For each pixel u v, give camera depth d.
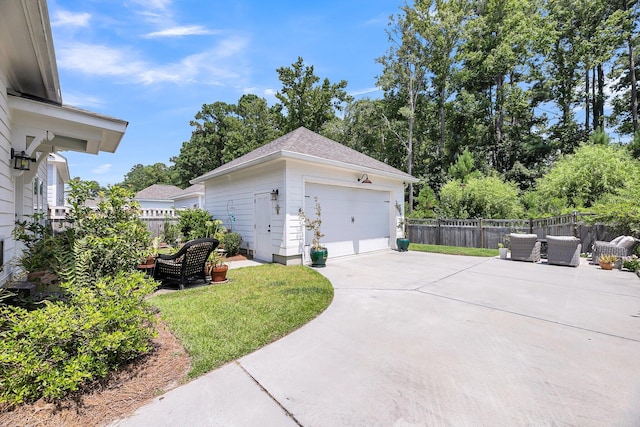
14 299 3.45
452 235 12.76
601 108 22.31
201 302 4.61
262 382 2.50
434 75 22.89
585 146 13.70
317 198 8.84
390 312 4.22
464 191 13.90
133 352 2.83
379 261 8.80
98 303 2.73
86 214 3.90
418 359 2.88
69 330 2.37
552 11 20.92
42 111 4.82
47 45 3.79
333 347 3.14
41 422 2.00
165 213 14.50
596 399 2.25
